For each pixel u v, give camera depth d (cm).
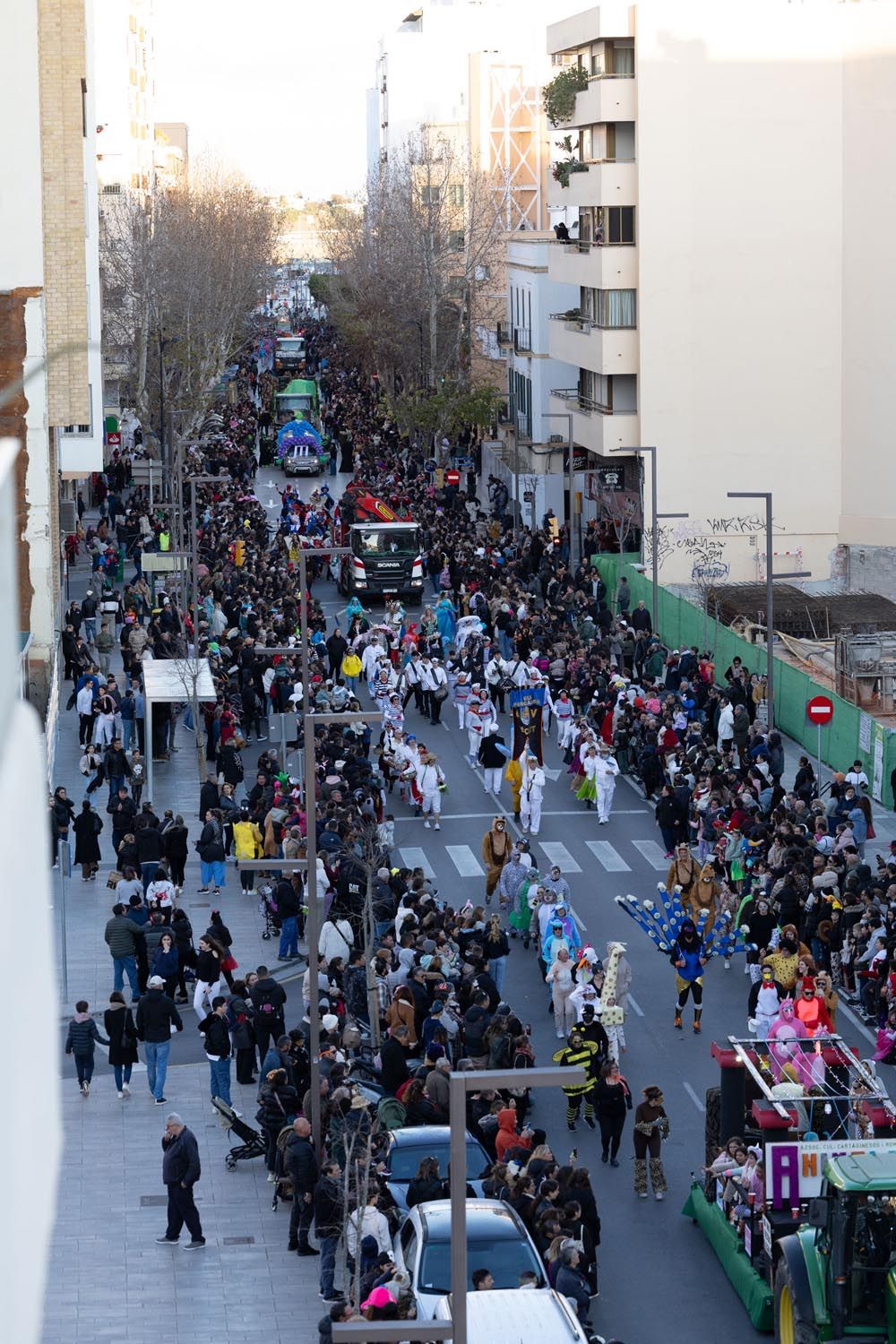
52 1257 2458
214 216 14350
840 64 7769
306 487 11356
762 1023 3083
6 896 202
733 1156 2417
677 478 7956
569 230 8506
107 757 4694
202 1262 2456
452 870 4362
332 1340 1497
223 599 6706
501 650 6212
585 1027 2819
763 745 4594
